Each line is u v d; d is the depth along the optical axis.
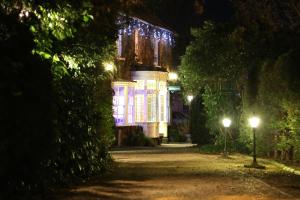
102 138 19.89
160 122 45.56
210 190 14.44
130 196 13.33
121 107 40.88
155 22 45.28
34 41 10.55
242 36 29.52
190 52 31.64
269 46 27.58
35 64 10.05
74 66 15.24
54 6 11.88
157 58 45.97
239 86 30.58
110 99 21.62
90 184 15.66
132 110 41.91
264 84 23.06
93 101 18.31
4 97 8.84
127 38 42.06
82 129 16.45
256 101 25.30
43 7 11.60
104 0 17.06
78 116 16.16
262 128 24.92
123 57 41.84
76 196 13.21
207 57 30.95
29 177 10.32
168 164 23.11
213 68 30.89
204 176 18.05
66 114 14.86
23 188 10.46
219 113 31.53
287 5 27.70
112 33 17.89
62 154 14.68
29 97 9.79
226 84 31.53
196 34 31.66
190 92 33.75
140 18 42.06
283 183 16.05
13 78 9.15
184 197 13.16
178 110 58.53
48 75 10.75
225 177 17.70
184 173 19.09
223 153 28.38
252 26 29.38
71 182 15.25
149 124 43.16
